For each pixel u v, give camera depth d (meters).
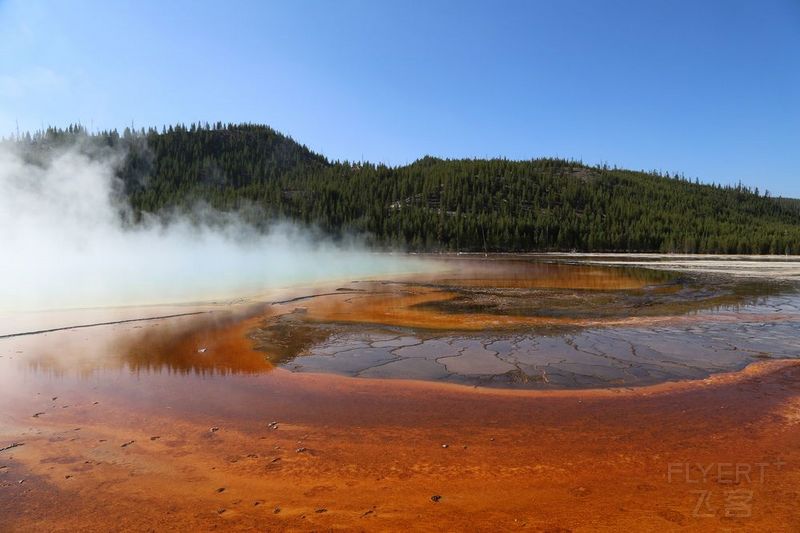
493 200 104.88
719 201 121.69
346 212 92.19
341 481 4.89
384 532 3.95
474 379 8.59
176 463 5.30
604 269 40.28
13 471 5.09
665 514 4.19
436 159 144.25
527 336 12.24
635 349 10.75
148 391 7.91
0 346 11.16
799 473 4.96
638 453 5.53
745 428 6.25
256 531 3.98
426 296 20.95
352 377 8.76
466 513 4.25
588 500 4.47
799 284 26.12
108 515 4.24
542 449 5.66
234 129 150.88
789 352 10.45
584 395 7.68
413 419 6.68
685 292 22.56
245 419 6.67
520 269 40.31
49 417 6.70
